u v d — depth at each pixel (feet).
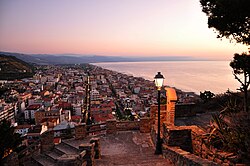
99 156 26.81
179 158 21.31
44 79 579.48
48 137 34.30
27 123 268.41
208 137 22.43
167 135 26.37
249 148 18.52
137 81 522.06
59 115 258.37
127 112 252.42
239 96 41.93
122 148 31.60
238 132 20.54
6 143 33.17
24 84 476.95
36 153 34.60
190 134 26.04
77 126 36.04
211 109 48.26
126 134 38.52
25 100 346.95
